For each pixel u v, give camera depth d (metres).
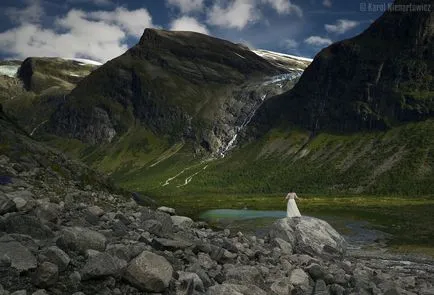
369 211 113.50
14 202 12.32
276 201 161.25
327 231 23.41
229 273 12.95
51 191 19.64
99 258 9.96
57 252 9.72
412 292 19.05
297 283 14.52
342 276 16.48
